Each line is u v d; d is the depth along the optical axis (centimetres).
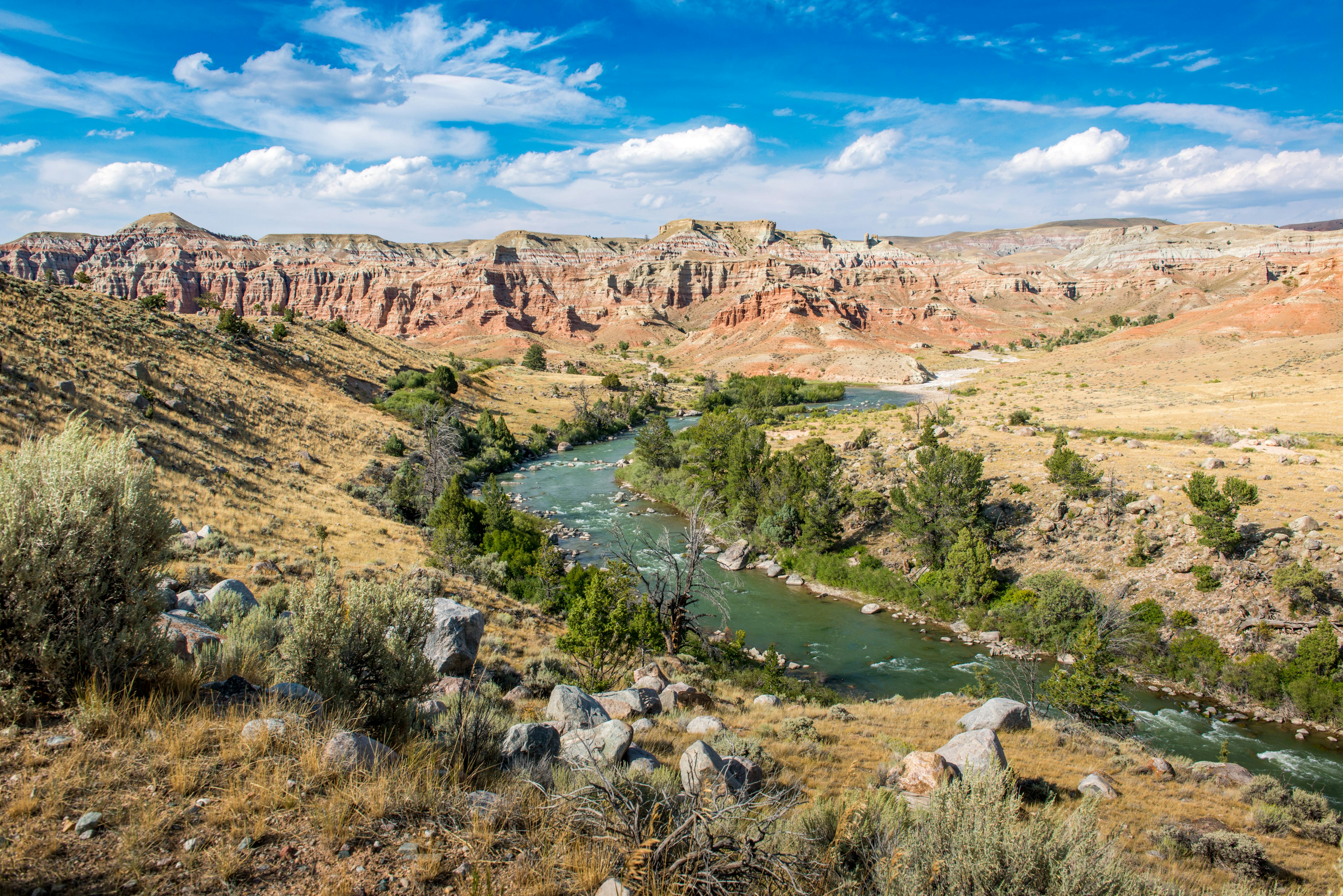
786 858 553
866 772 1338
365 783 589
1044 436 6419
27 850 438
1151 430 7038
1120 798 1452
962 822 595
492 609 2738
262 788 557
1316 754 2316
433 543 3425
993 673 2972
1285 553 3161
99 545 671
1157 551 3538
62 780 513
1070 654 3117
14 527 633
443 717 881
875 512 4653
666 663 2481
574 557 4291
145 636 697
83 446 715
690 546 2797
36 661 621
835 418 8825
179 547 2442
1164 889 755
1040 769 1570
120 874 436
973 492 4022
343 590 2383
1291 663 2681
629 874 518
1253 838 1245
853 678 2928
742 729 1631
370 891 465
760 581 4288
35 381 4006
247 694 760
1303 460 4719
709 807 614
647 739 1292
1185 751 2327
